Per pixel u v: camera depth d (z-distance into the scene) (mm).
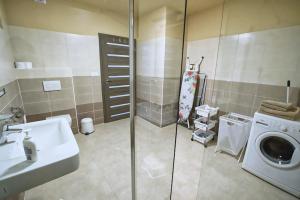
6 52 1703
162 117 2357
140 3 2270
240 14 2105
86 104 2861
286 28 1738
